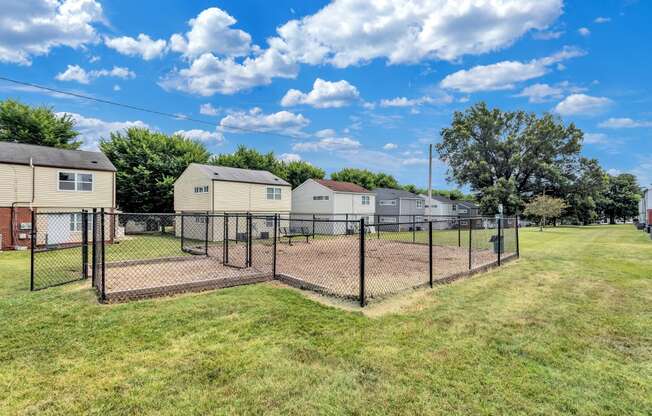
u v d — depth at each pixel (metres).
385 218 34.06
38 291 5.58
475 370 3.09
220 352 3.39
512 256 10.16
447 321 4.36
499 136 34.50
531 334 3.96
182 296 5.33
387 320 4.36
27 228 14.30
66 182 15.55
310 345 3.58
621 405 2.58
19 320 4.18
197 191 20.19
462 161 35.53
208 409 2.48
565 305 5.14
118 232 17.38
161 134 26.81
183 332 3.87
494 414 2.46
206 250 10.00
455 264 8.76
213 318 4.33
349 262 9.11
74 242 15.04
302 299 5.22
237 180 20.25
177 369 3.04
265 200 21.84
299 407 2.52
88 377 2.89
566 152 32.97
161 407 2.49
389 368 3.11
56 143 24.95
